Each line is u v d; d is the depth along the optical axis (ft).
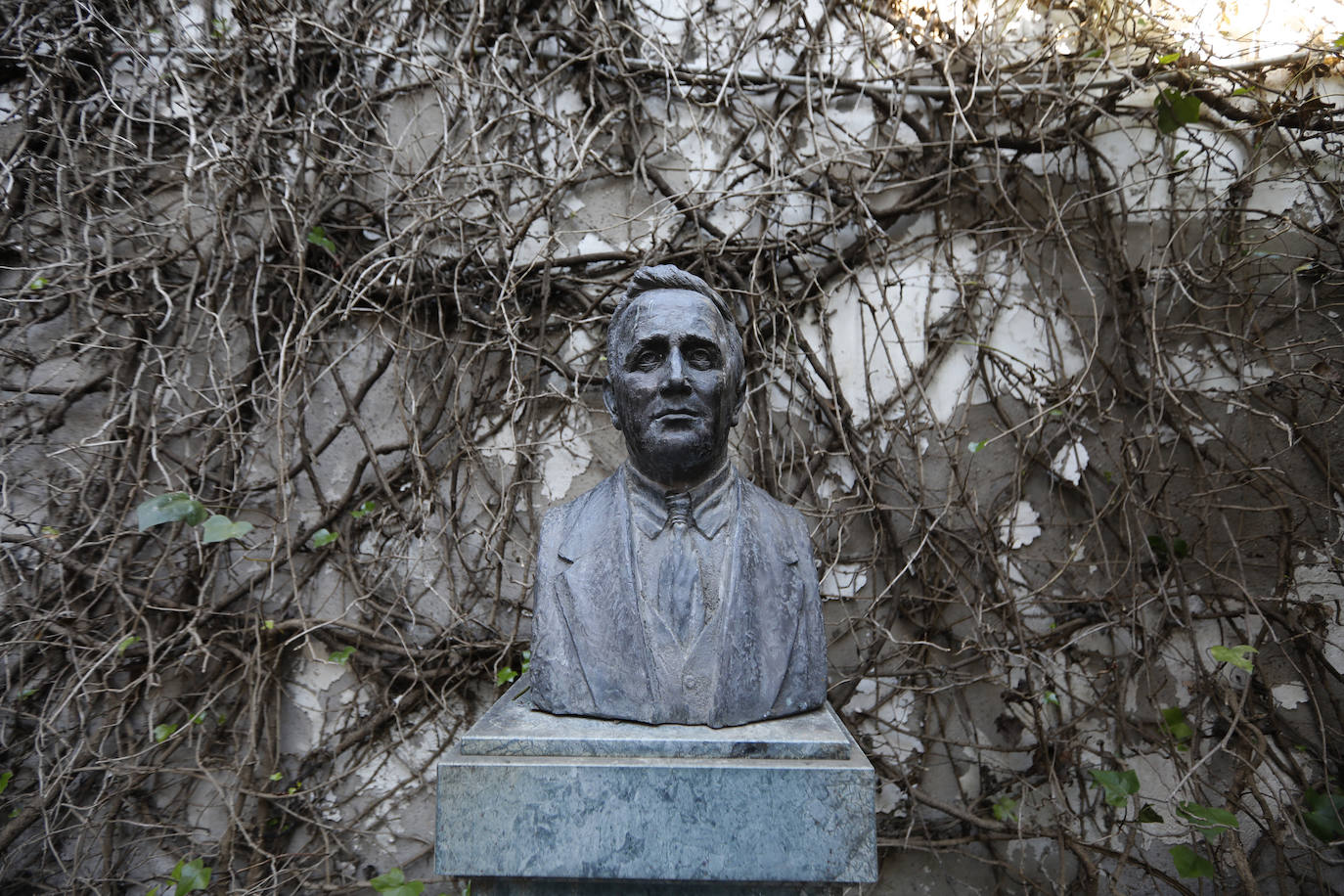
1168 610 7.58
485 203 7.59
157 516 6.04
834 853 4.12
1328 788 7.28
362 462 7.47
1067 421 7.61
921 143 7.88
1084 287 8.06
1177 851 6.31
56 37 7.72
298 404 7.34
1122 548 7.68
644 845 4.14
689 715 4.63
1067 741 7.37
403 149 8.05
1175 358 7.99
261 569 7.47
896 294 7.98
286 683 7.42
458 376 7.73
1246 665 6.19
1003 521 7.77
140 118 7.63
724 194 7.66
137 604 7.16
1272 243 8.02
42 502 7.32
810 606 5.08
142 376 7.45
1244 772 7.22
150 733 6.96
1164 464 7.82
